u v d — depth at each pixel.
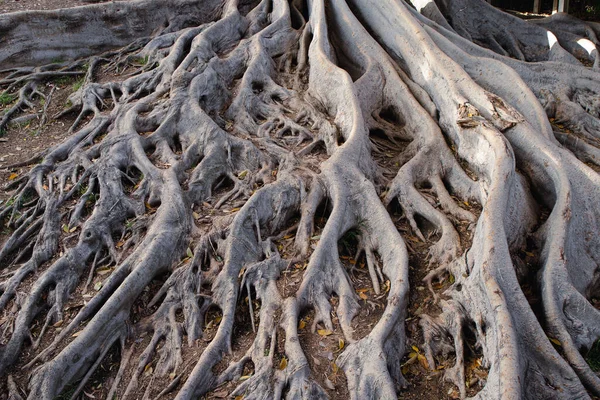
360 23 7.13
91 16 7.50
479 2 8.95
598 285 5.23
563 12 9.21
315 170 5.55
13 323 4.70
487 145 5.44
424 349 4.48
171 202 5.28
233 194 5.52
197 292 4.79
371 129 6.34
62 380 4.38
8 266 5.14
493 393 3.95
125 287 4.71
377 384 4.16
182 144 5.95
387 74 6.61
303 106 6.38
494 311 4.28
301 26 7.46
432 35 7.11
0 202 5.60
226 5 7.79
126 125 6.04
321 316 4.64
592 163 6.57
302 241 5.07
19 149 6.20
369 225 5.20
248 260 4.93
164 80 6.64
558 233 5.02
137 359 4.54
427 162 5.76
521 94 6.52
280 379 4.21
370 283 4.94
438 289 4.84
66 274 4.98
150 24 7.73
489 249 4.54
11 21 7.28
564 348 4.45
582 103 7.30
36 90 7.02
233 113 6.38
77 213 5.38
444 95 6.10
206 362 4.33
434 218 5.29
